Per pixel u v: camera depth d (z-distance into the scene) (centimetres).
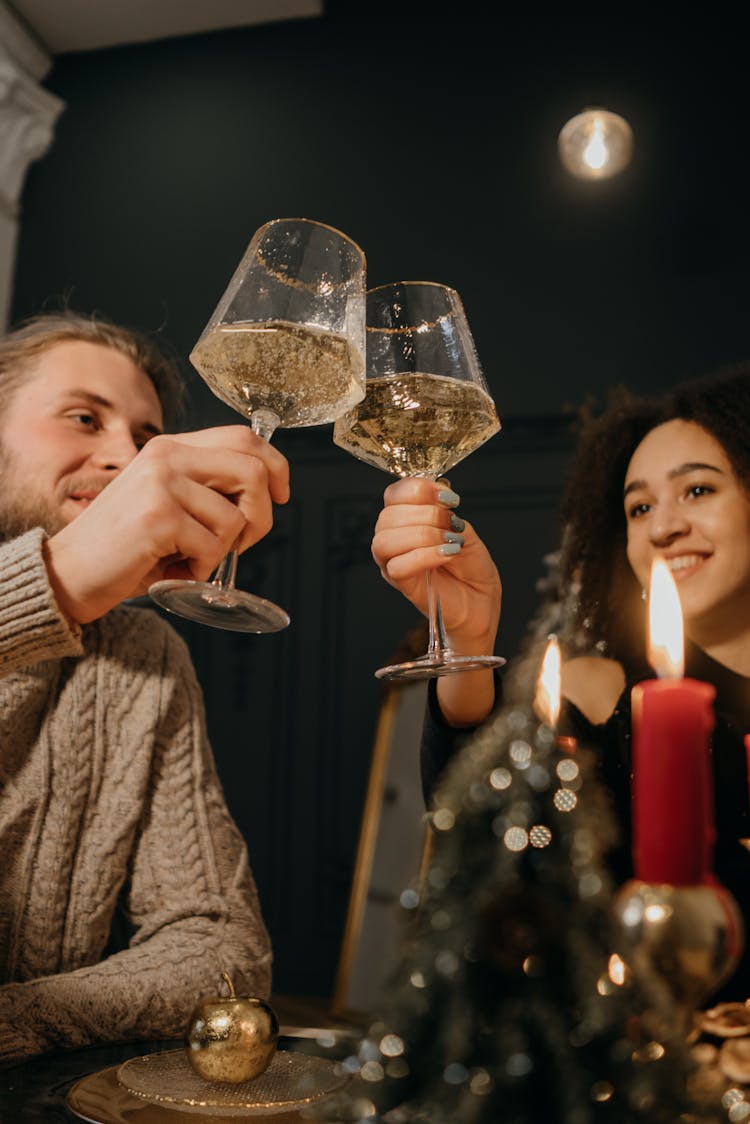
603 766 118
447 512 88
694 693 41
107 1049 85
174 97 485
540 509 407
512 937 41
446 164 450
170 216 470
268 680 419
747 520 143
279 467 82
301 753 409
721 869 103
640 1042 41
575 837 44
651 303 414
